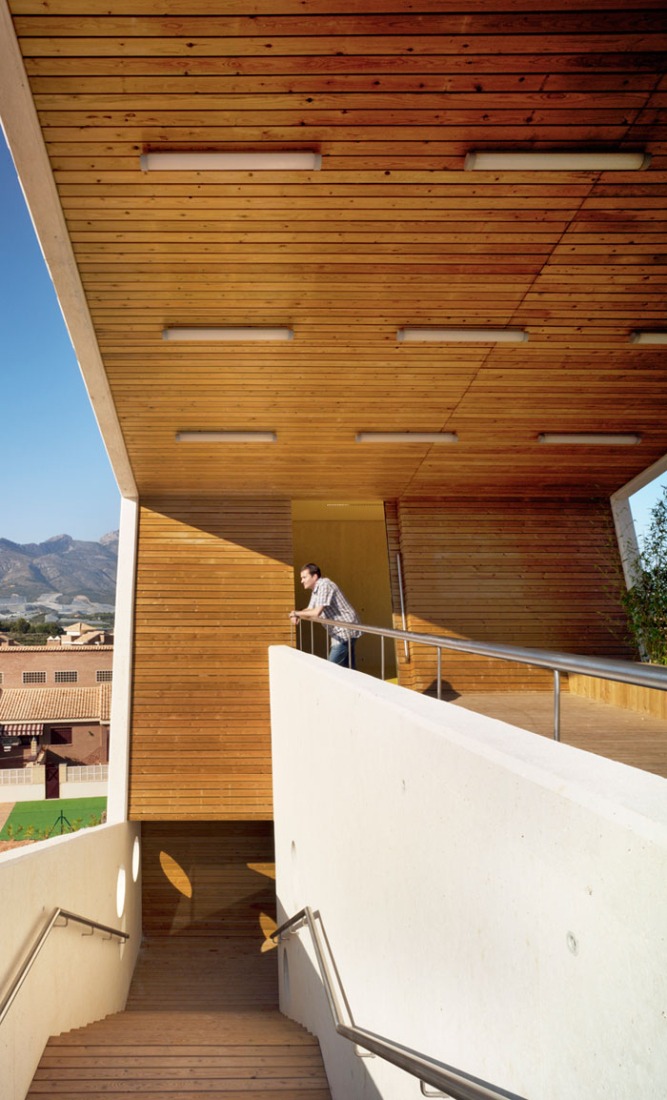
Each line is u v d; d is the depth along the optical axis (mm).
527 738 2283
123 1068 4941
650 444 9062
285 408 8164
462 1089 2094
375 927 3615
